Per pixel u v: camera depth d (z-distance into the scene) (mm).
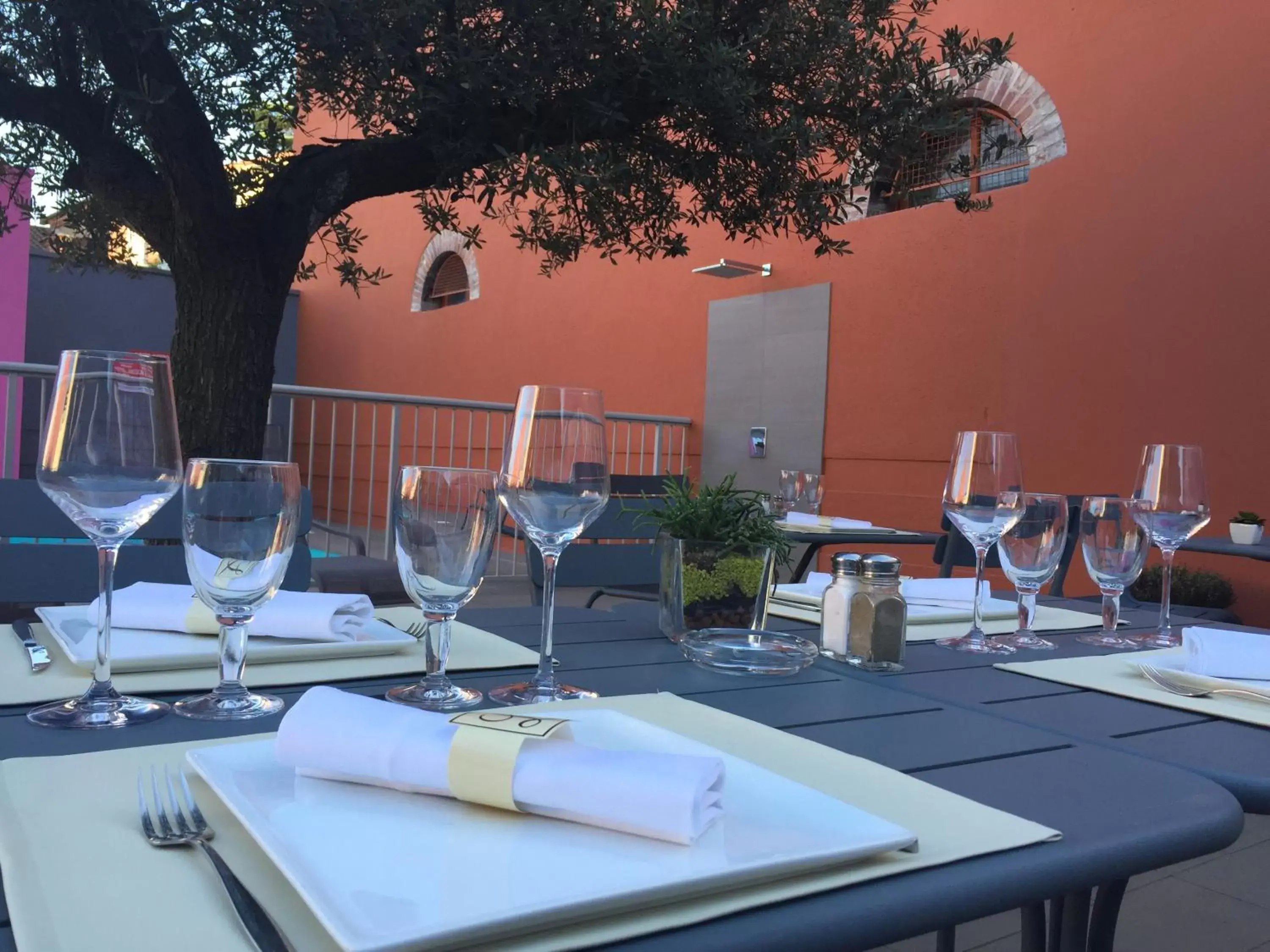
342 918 348
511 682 874
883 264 5371
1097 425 4441
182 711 702
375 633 970
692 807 438
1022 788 614
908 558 5125
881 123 2928
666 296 6758
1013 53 4812
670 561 1114
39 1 2014
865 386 5438
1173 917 1942
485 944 363
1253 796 668
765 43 2852
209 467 728
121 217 2936
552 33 2398
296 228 2725
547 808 460
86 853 431
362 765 492
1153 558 4316
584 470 845
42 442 706
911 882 447
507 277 8219
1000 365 4812
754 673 954
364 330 10062
